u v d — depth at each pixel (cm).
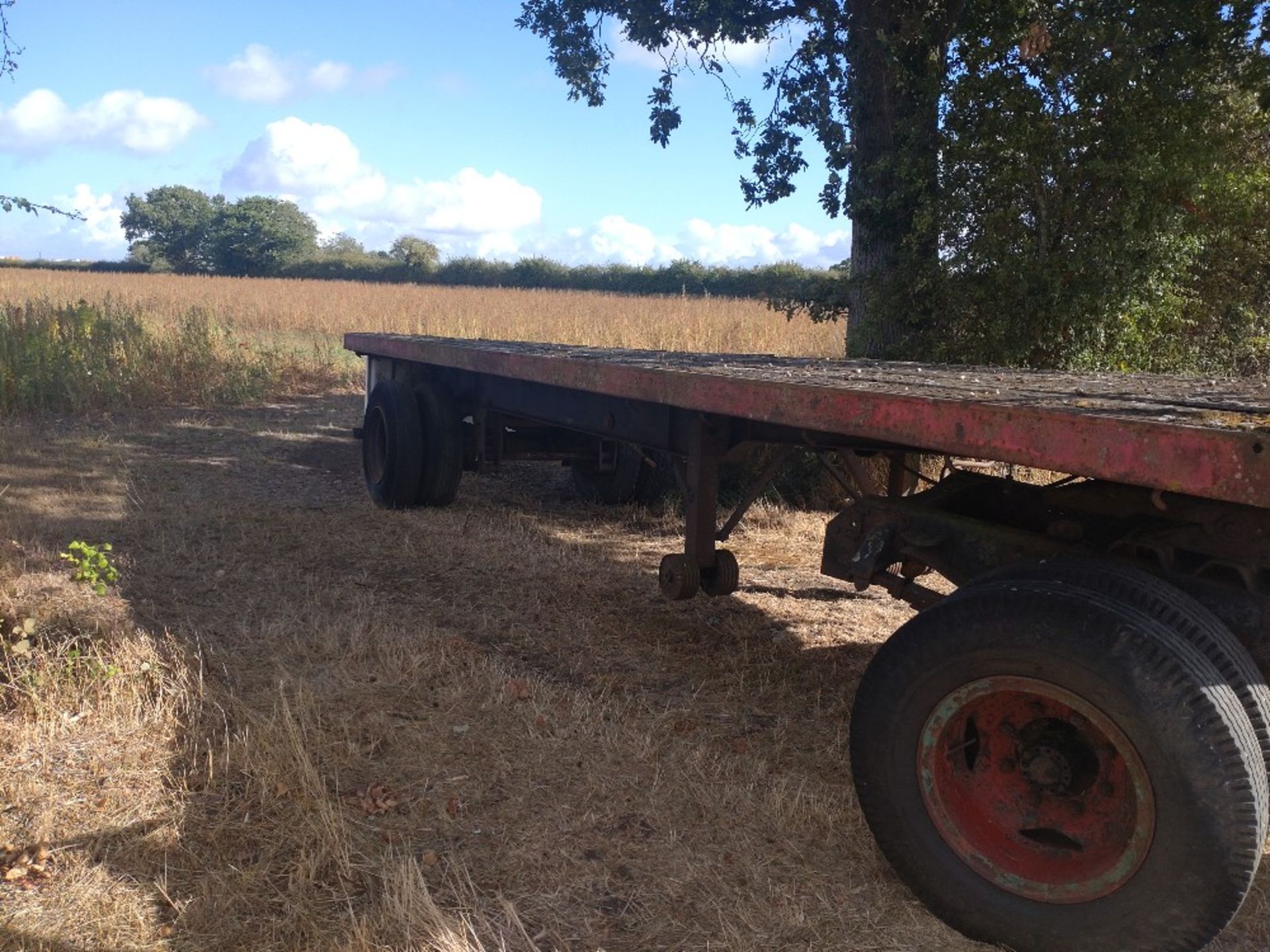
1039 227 934
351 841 289
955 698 255
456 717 381
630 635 502
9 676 378
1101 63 902
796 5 1203
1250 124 1016
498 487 896
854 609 565
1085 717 235
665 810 318
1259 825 217
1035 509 356
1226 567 276
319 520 717
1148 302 961
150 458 934
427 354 703
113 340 1428
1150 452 210
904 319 980
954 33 1031
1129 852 229
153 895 261
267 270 9488
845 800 331
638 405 499
